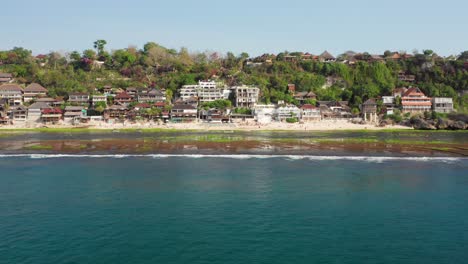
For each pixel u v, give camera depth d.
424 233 31.14
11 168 59.97
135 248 27.80
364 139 100.81
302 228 32.03
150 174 54.81
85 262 25.50
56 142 94.31
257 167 60.78
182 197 41.78
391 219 34.59
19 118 149.88
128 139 101.38
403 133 128.12
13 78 191.25
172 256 26.41
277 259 25.98
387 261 25.86
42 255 26.62
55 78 187.50
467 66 195.38
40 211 36.69
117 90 180.00
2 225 32.72
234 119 154.38
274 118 159.12
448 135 119.56
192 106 156.25
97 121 150.12
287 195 42.75
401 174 55.31
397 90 180.50
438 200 41.00
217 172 56.44
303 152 77.38
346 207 38.22
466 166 62.38
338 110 167.88
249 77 198.88
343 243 28.91
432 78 197.12
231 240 29.30
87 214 35.72
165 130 136.00
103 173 55.59
